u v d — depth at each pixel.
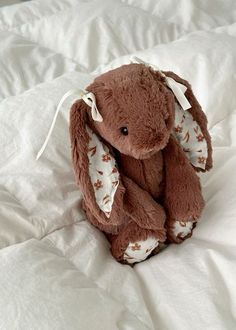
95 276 0.41
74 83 0.58
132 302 0.39
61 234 0.45
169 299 0.39
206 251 0.43
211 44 0.66
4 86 0.66
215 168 0.52
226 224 0.45
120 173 0.43
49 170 0.48
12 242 0.43
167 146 0.44
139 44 0.76
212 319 0.36
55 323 0.33
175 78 0.44
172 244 0.48
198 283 0.39
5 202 0.45
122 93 0.38
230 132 0.58
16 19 0.83
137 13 0.80
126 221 0.45
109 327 0.35
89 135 0.41
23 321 0.33
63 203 0.47
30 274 0.37
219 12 0.86
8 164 0.49
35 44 0.76
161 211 0.44
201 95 0.60
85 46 0.73
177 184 0.44
